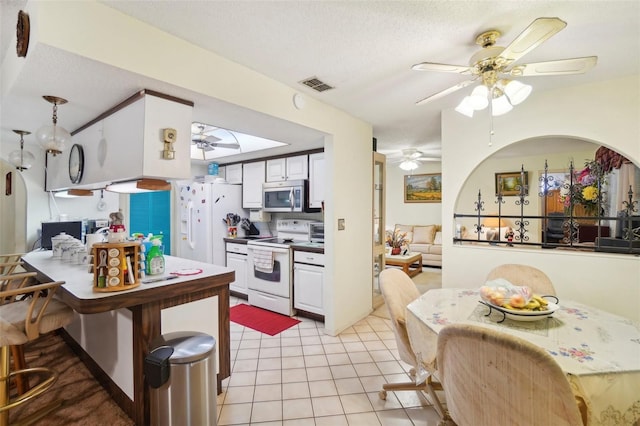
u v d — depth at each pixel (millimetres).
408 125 3518
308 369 2367
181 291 1832
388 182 7277
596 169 2617
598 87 2342
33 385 2113
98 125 2258
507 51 1455
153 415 1496
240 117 2283
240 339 2916
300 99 2471
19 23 1448
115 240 1710
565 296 2445
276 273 3633
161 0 1401
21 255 2820
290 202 3828
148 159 1761
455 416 1217
